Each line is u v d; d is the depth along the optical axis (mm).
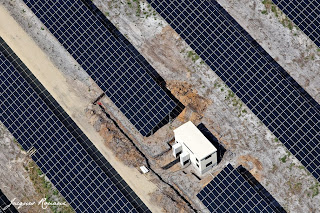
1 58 149625
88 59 148875
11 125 145250
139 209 139875
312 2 150875
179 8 151000
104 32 150000
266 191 140000
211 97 148625
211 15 149500
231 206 135250
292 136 139625
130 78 146250
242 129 145375
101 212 137500
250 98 143250
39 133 143750
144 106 144250
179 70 151750
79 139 147125
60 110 150250
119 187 142125
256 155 143125
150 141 146125
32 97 145875
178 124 146875
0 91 147500
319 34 149250
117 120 149375
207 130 146000
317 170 137375
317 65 150750
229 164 137500
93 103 151000
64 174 140375
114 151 146000
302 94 148500
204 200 136375
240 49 146250
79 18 151625
